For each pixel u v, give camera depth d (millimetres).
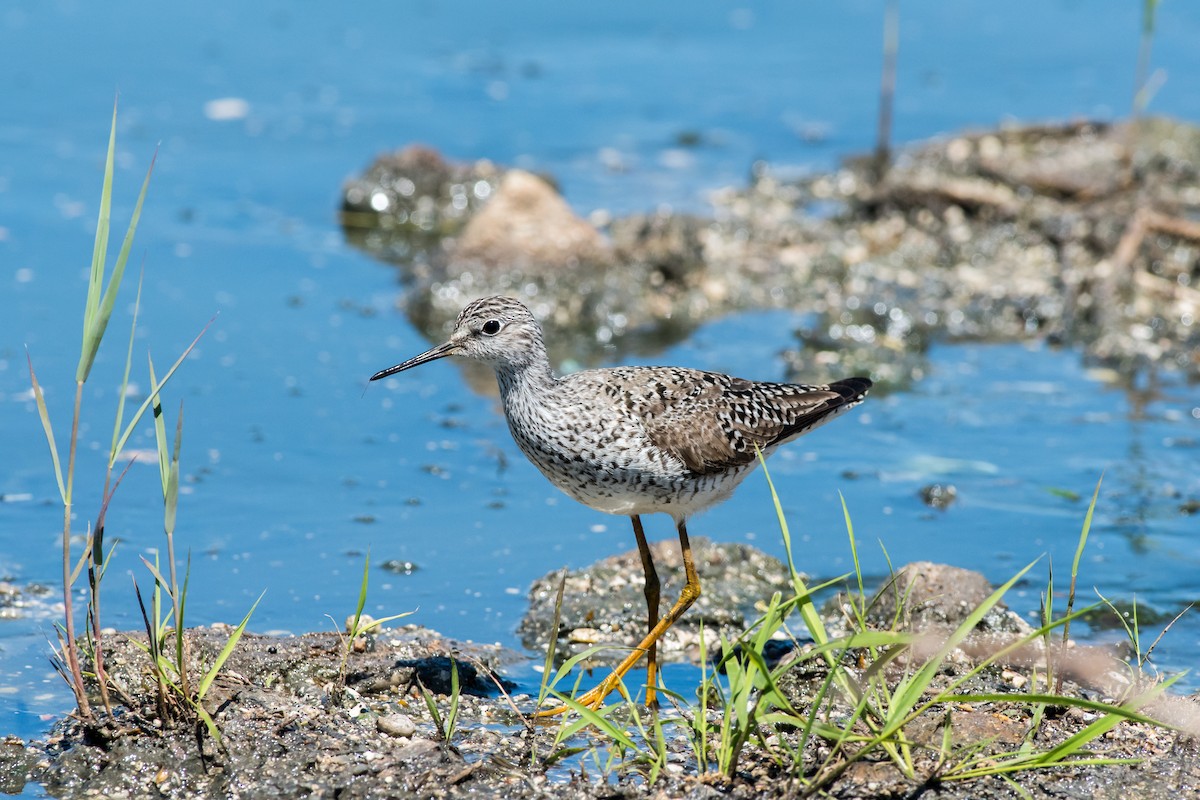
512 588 11359
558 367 15828
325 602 10945
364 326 16797
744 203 20766
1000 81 25828
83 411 14180
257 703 9062
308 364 15656
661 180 21750
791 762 8445
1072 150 21812
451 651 9914
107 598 10914
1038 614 10945
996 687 9531
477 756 8711
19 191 20094
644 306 17281
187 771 8555
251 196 20828
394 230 20297
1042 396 15273
